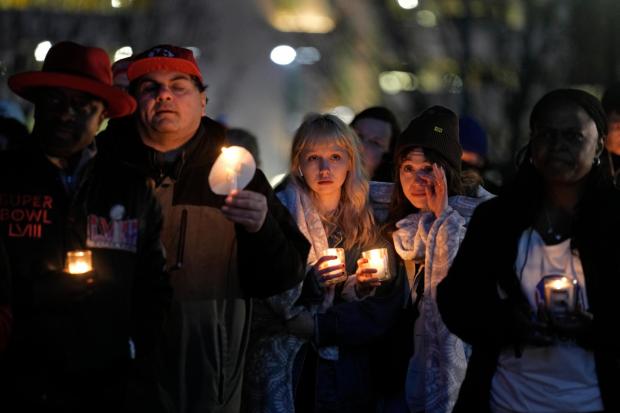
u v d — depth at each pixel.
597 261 9.59
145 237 10.81
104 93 10.38
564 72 34.34
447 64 35.66
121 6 36.88
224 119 25.59
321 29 40.84
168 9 38.56
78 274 9.88
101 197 10.48
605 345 9.50
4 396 9.93
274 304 12.87
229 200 10.94
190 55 11.96
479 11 35.12
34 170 10.20
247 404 13.18
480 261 10.05
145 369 11.41
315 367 13.20
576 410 9.61
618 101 14.88
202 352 11.76
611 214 9.68
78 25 35.56
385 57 36.62
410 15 35.91
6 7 34.50
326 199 13.62
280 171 48.47
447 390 12.75
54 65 10.53
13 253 10.01
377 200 14.24
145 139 11.99
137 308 10.85
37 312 9.94
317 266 13.02
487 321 9.92
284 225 12.18
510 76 34.81
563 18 34.38
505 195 10.06
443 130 13.51
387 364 13.33
